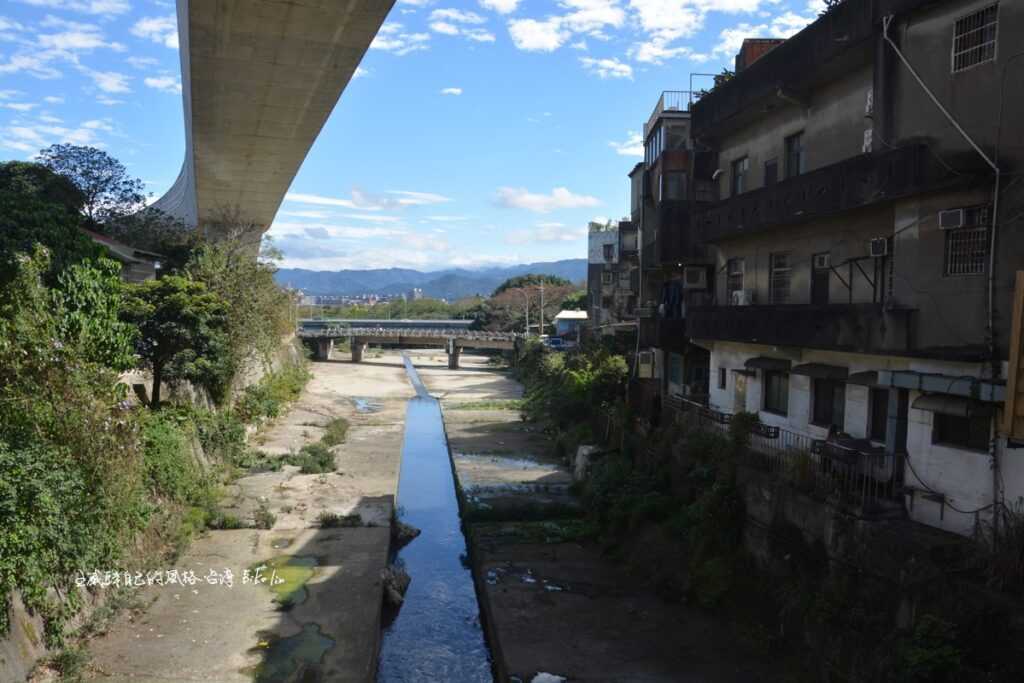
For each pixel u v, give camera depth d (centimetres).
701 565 1608
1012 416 972
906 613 1095
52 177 3058
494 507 2308
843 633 1179
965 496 1200
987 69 1165
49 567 1241
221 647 1379
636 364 3027
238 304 3381
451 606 1766
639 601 1593
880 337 1338
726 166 2211
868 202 1370
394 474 2830
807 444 1672
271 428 3650
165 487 1931
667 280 2692
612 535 1969
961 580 1033
